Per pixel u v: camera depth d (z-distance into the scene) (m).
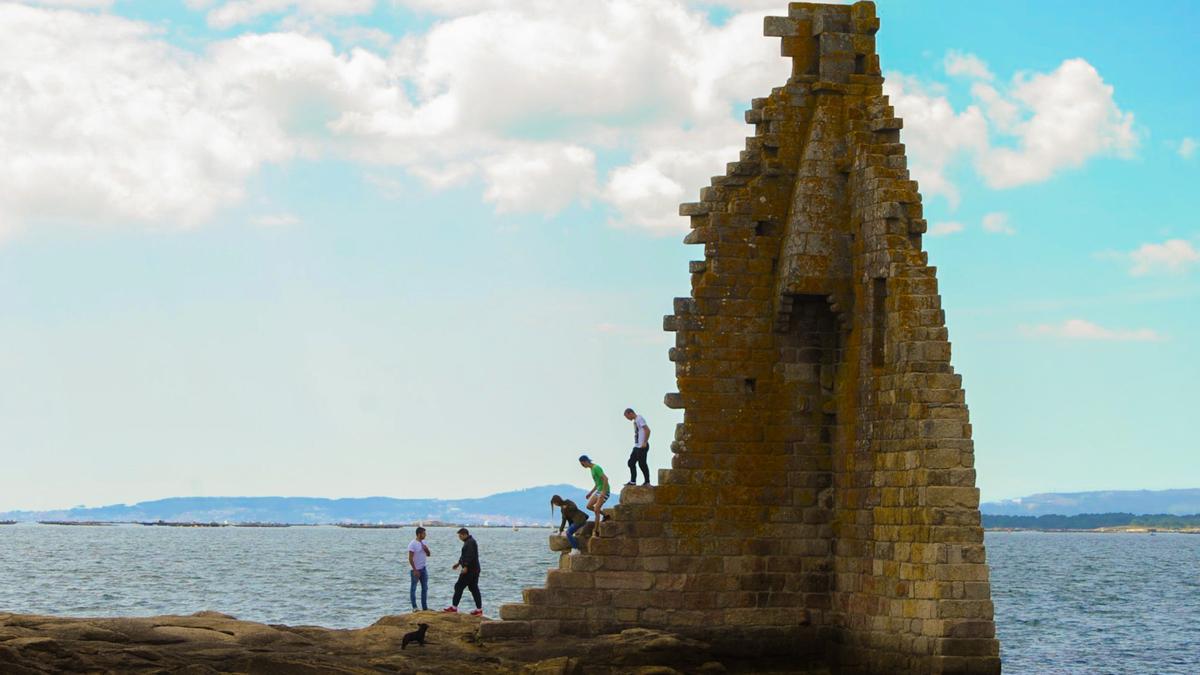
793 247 49.09
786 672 48.41
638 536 48.75
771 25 50.38
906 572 45.00
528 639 47.75
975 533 44.19
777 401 49.59
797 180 49.72
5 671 37.00
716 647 48.50
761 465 49.41
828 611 49.12
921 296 45.88
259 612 87.06
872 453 47.19
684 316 49.47
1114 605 108.00
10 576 129.12
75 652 40.28
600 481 49.88
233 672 39.69
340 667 41.28
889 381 46.34
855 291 48.75
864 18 50.25
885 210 47.03
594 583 48.50
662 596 48.66
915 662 44.28
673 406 49.19
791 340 49.78
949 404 44.84
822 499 49.53
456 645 46.72
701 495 49.09
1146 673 62.59
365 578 132.12
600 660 45.72
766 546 49.22
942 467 44.50
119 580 125.12
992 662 43.62
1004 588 131.38
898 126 48.84
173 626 46.53
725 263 49.66
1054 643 75.94
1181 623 90.94
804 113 50.25
